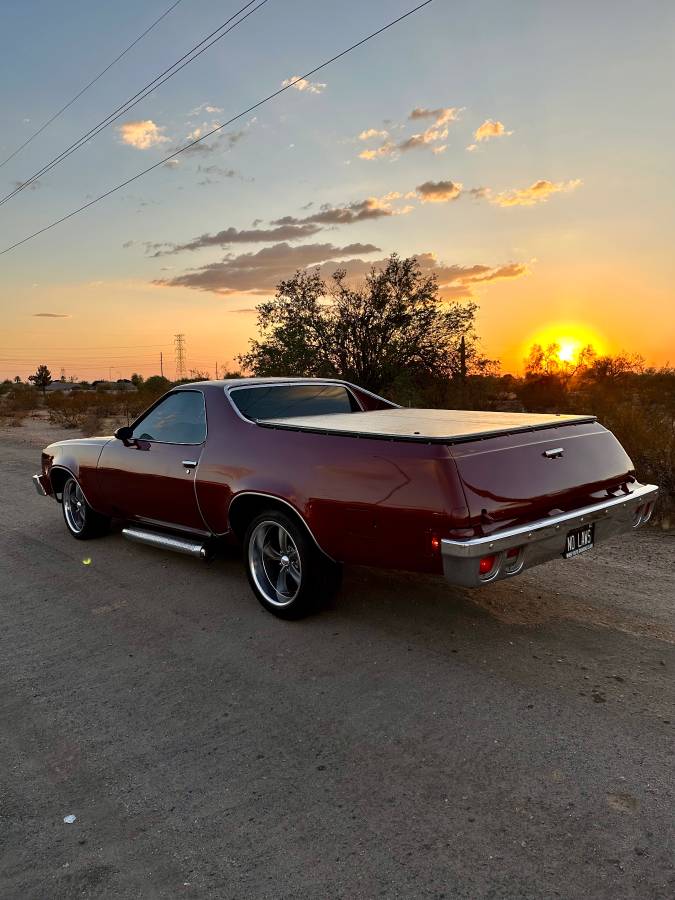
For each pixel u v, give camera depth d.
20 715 3.42
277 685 3.63
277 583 4.60
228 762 2.95
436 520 3.48
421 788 2.71
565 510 3.89
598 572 5.30
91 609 4.87
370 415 5.06
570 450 4.06
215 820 2.58
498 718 3.20
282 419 4.87
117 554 6.21
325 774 2.83
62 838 2.51
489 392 16.53
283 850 2.40
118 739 3.17
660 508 6.93
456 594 4.86
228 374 22.27
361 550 3.86
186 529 5.32
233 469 4.61
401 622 4.39
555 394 20.12
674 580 5.08
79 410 26.67
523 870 2.26
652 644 3.97
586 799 2.61
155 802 2.70
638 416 8.62
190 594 5.09
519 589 4.94
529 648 3.95
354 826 2.51
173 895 2.21
